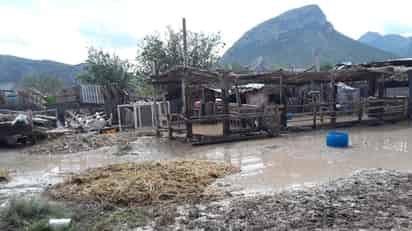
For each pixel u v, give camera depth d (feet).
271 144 36.88
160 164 25.99
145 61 87.56
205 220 15.03
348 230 13.34
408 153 29.84
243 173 24.29
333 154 30.17
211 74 41.14
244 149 34.65
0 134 42.24
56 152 37.40
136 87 88.58
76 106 68.54
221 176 23.30
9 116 48.60
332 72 50.14
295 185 20.83
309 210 15.66
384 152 30.48
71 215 15.87
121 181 21.09
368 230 13.26
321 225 13.92
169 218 15.40
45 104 67.21
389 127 47.80
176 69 40.88
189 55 87.81
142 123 55.36
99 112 66.80
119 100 70.64
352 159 27.89
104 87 71.77
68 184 22.20
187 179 21.70
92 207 17.29
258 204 16.85
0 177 25.48
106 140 43.04
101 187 20.12
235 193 19.42
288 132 45.21
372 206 15.87
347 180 20.85
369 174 22.07
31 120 46.21
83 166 29.68
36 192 21.49
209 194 19.02
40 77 129.39
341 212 15.24
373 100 52.44
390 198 16.92
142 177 21.85
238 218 15.07
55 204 17.47
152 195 18.61
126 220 15.37
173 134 46.29
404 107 55.47
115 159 32.30
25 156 36.17
